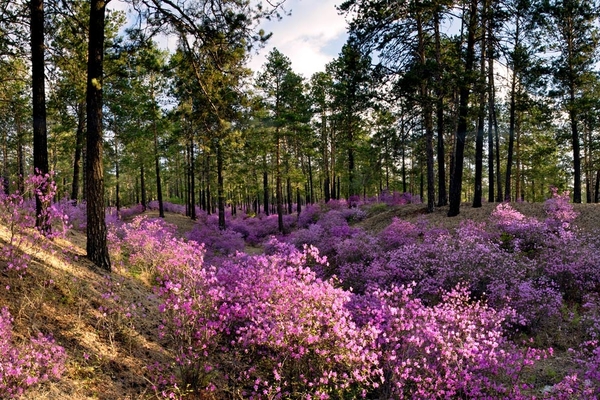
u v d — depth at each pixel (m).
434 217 17.86
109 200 49.97
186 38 9.38
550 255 10.88
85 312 5.83
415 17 17.08
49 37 10.15
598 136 27.97
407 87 16.41
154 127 27.73
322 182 53.31
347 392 5.47
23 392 3.66
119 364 5.00
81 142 18.77
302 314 5.52
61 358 4.26
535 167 34.56
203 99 10.17
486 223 15.52
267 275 6.44
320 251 15.94
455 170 17.41
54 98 11.55
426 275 10.09
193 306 5.64
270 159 30.75
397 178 44.66
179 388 4.73
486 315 7.50
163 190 65.00
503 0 15.59
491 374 5.89
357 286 10.93
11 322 4.65
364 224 21.11
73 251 8.38
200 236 21.73
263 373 5.88
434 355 5.78
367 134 32.94
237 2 8.42
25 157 31.12
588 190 32.16
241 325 6.66
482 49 16.80
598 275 9.66
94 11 8.20
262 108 10.28
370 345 5.80
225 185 26.69
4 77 12.25
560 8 18.47
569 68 20.97
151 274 9.59
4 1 9.30
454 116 18.33
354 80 17.95
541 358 7.13
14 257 6.22
